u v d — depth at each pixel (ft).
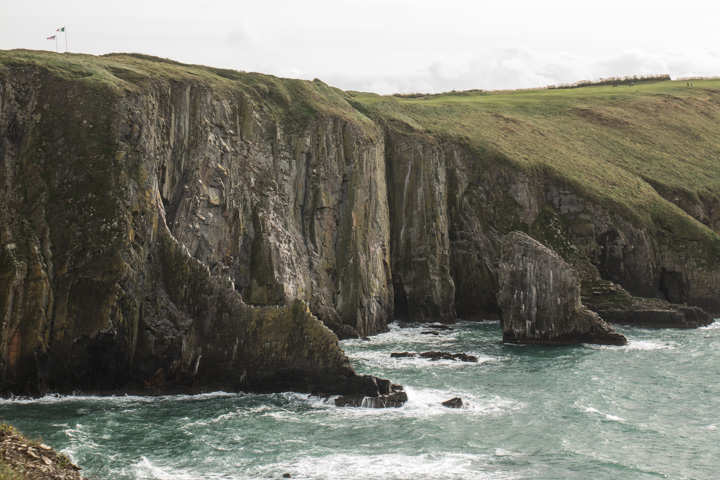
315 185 275.59
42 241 179.73
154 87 227.40
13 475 85.97
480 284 323.57
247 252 246.06
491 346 246.47
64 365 169.58
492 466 131.85
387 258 298.35
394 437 146.20
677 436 149.38
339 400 168.76
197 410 161.89
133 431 145.48
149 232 188.96
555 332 249.96
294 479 123.85
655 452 140.26
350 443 142.31
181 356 178.09
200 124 240.12
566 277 249.75
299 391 177.78
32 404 161.68
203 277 183.93
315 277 263.49
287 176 269.64
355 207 283.18
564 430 152.25
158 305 182.50
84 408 159.94
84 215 183.62
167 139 228.43
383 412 163.22
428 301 305.53
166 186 224.33
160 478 122.31
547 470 130.31
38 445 99.14
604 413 164.55
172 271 186.50
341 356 178.60
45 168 191.31
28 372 165.68
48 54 232.73
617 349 238.48
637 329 279.90
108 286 173.78
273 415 159.33
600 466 132.57
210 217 234.58
